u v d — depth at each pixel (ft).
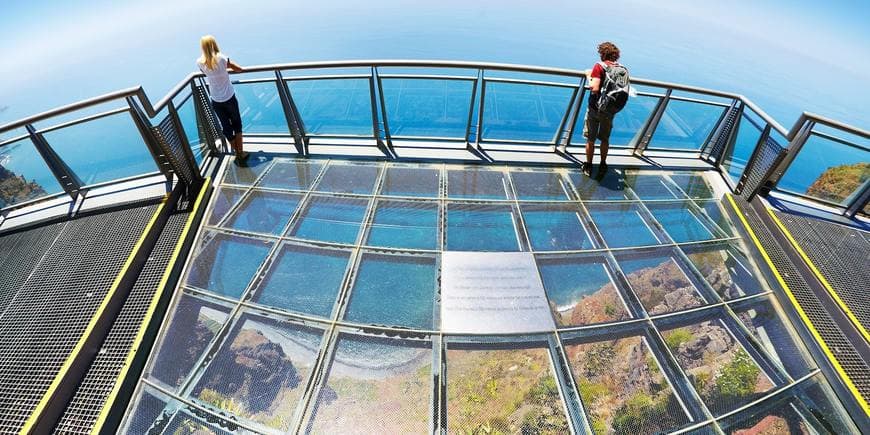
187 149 15.52
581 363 9.73
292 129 18.85
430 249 13.08
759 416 8.86
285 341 10.09
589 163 17.52
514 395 8.98
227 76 15.49
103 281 12.04
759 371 9.87
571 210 15.38
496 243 13.47
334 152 18.65
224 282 11.91
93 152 14.85
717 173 18.43
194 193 15.55
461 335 10.29
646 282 12.24
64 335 10.41
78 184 15.70
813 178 15.61
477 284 11.83
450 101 18.38
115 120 14.23
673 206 16.08
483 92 17.90
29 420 8.30
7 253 13.38
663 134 19.31
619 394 9.10
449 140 19.74
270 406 8.73
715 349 10.32
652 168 18.61
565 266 12.67
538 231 14.14
